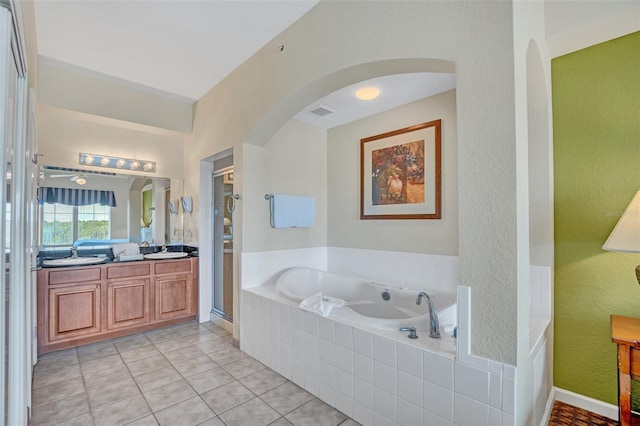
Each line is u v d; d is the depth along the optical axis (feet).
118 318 10.20
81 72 9.91
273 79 8.16
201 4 6.86
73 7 6.91
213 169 12.37
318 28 6.89
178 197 13.07
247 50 8.76
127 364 8.46
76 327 9.40
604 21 5.48
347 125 11.78
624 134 6.13
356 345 6.15
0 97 3.27
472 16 4.66
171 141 12.96
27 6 5.38
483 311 4.50
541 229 6.68
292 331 7.60
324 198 12.44
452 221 8.84
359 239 11.33
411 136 9.78
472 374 4.61
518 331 4.23
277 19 7.43
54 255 10.43
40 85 9.27
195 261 12.00
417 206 9.61
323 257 12.32
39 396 6.91
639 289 6.01
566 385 6.75
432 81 8.36
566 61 6.71
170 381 7.58
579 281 6.60
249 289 9.39
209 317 12.24
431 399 5.07
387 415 5.65
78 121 10.80
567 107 6.71
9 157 3.67
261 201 10.07
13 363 4.27
